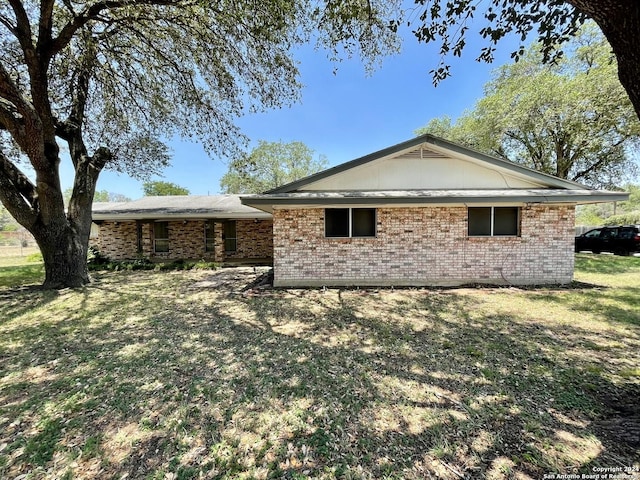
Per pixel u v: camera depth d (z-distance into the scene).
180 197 16.27
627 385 2.99
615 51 2.18
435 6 4.25
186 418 2.60
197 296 7.25
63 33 6.73
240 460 2.12
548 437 2.27
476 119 16.39
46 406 2.81
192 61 7.67
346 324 5.08
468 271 8.00
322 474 1.99
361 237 8.09
